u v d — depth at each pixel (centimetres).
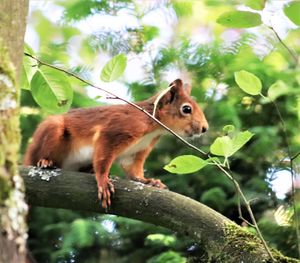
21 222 375
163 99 924
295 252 1077
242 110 1261
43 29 1433
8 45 416
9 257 366
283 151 1202
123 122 877
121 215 725
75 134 895
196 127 945
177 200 700
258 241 648
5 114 385
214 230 668
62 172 735
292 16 572
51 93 629
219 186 1205
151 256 1181
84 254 1187
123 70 605
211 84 1303
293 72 1235
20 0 430
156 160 1241
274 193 1180
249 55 1308
